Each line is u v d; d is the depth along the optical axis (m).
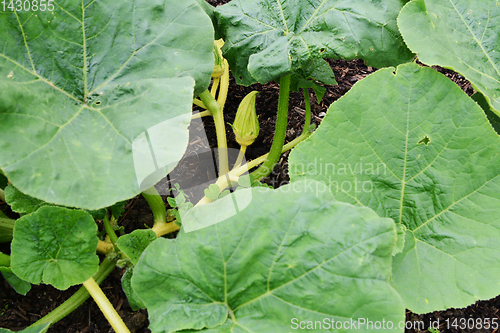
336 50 1.29
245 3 1.35
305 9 1.33
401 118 1.26
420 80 1.26
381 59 1.30
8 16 1.22
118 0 1.26
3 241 1.34
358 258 1.17
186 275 1.20
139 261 1.20
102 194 1.17
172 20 1.27
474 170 1.25
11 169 1.15
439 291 1.23
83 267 1.23
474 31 1.32
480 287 1.22
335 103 1.26
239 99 1.58
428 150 1.26
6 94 1.17
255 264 1.20
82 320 1.33
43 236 1.21
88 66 1.25
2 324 1.31
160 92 1.23
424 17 1.28
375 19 1.29
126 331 1.26
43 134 1.18
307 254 1.19
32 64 1.23
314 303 1.18
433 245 1.25
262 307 1.19
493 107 1.25
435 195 1.26
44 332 1.22
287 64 1.30
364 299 1.16
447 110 1.25
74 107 1.23
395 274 1.25
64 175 1.17
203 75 1.26
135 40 1.26
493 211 1.24
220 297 1.20
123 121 1.22
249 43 1.34
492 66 1.31
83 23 1.25
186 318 1.19
